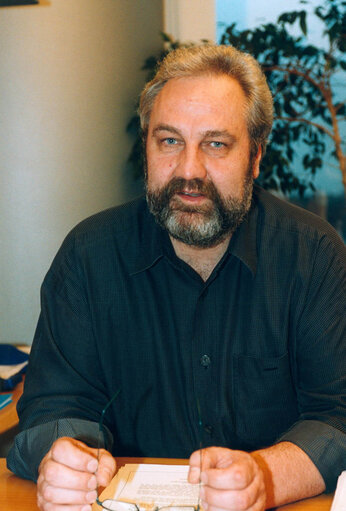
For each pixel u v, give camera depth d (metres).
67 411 1.15
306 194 3.94
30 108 2.59
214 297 1.29
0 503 0.97
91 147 2.80
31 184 2.63
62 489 0.89
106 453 0.98
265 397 1.26
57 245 2.69
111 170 2.97
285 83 3.48
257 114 1.24
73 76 2.68
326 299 1.25
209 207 1.18
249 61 1.23
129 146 3.15
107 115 2.92
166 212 1.19
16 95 2.57
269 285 1.27
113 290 1.31
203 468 0.89
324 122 3.75
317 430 1.06
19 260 2.66
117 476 1.01
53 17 2.58
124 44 3.07
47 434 1.06
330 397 1.17
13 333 2.70
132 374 1.30
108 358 1.31
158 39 3.61
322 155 3.82
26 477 1.06
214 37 3.88
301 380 1.27
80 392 1.21
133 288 1.31
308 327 1.25
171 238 1.28
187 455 1.27
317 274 1.27
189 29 3.87
